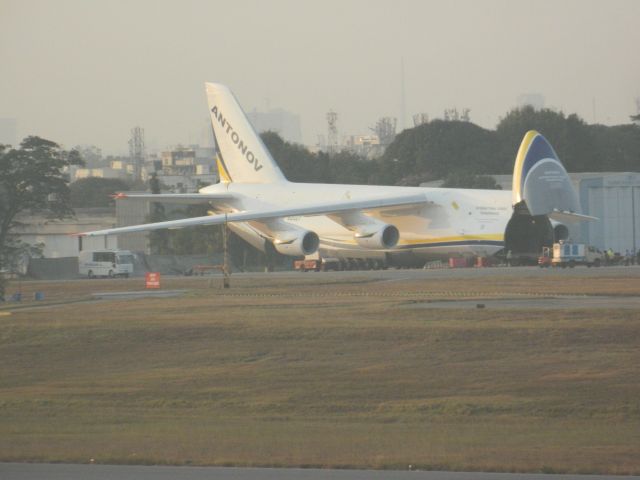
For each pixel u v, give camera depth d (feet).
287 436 263.08
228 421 298.76
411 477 208.54
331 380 359.05
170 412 317.83
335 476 209.67
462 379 352.90
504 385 342.03
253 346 419.33
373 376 362.12
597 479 207.51
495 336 410.72
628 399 318.65
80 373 400.26
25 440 257.55
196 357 409.49
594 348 391.45
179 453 236.84
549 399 320.09
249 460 227.40
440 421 296.51
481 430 274.57
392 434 266.36
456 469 217.15
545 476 210.18
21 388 374.43
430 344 405.59
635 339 401.90
